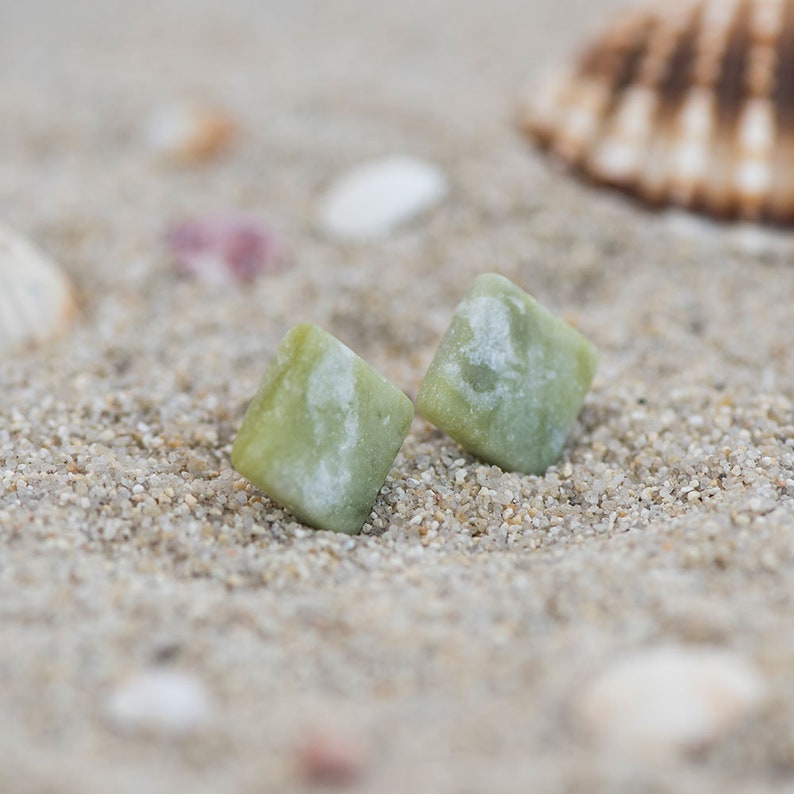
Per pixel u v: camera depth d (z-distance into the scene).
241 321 0.19
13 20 0.30
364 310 0.19
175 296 0.19
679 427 0.17
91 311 0.19
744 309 0.19
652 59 0.20
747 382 0.18
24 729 0.14
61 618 0.15
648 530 0.16
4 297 0.18
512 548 0.16
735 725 0.14
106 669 0.14
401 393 0.16
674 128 0.20
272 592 0.15
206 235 0.20
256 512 0.16
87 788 0.13
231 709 0.14
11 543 0.15
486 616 0.15
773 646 0.14
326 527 0.16
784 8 0.20
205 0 0.31
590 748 0.14
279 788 0.13
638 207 0.20
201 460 0.17
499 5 0.31
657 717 0.14
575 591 0.15
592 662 0.14
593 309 0.19
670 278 0.19
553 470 0.17
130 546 0.16
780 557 0.15
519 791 0.13
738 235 0.20
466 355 0.16
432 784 0.13
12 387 0.17
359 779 0.13
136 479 0.16
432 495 0.16
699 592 0.15
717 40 0.20
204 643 0.14
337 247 0.20
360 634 0.15
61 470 0.16
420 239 0.20
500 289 0.16
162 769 0.14
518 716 0.14
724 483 0.16
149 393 0.17
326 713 0.14
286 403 0.16
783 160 0.20
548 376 0.16
